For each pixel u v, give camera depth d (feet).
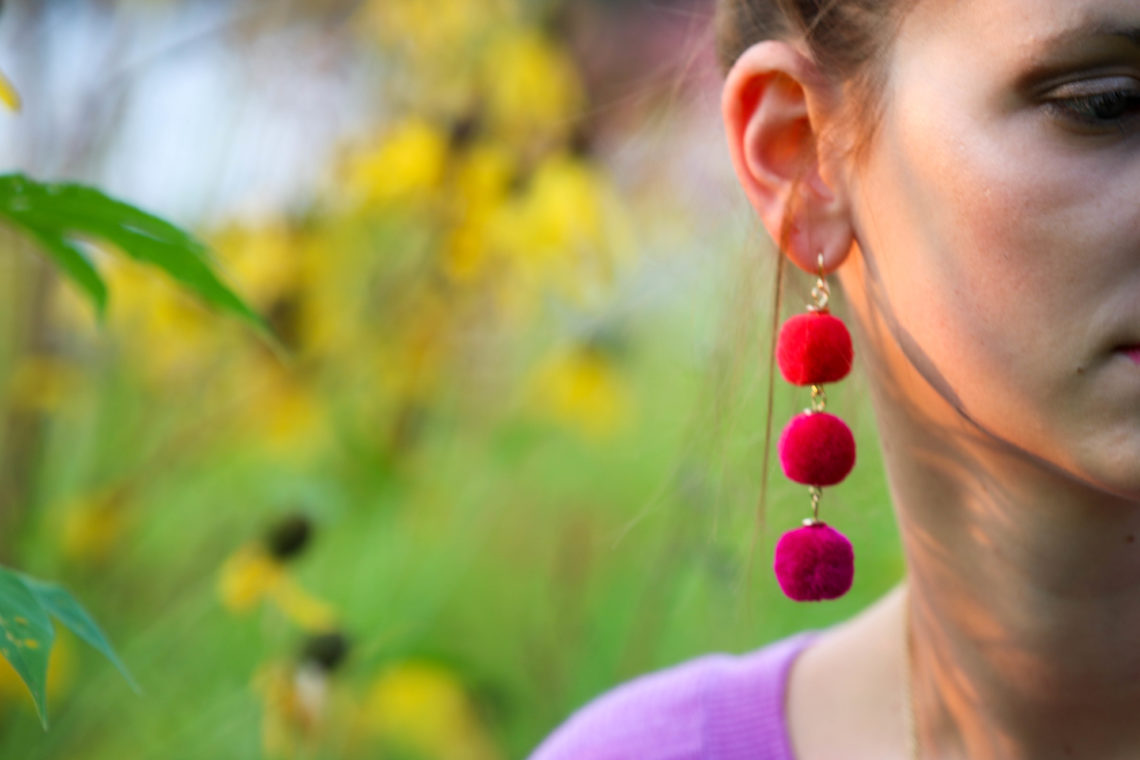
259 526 6.26
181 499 7.93
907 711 3.37
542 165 6.59
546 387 7.61
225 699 6.45
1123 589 2.82
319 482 6.67
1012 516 2.85
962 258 2.60
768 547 5.78
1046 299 2.49
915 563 3.17
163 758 6.29
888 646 3.48
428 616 6.88
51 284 7.17
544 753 4.13
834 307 3.43
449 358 7.55
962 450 2.88
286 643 6.19
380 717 6.47
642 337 8.24
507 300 7.39
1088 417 2.48
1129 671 2.89
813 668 3.67
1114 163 2.42
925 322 2.73
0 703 6.17
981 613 3.01
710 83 4.05
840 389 4.08
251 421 7.41
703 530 5.83
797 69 2.96
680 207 6.29
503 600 8.11
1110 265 2.42
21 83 7.08
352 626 6.35
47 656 2.35
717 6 3.43
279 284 7.10
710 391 4.04
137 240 2.93
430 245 7.01
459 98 6.73
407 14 6.84
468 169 6.61
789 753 3.58
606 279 6.77
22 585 2.44
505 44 6.68
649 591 6.95
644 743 3.82
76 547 6.96
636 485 8.76
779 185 3.06
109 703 6.38
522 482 8.71
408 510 7.40
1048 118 2.46
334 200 7.05
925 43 2.64
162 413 7.52
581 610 7.56
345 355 7.25
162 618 6.81
